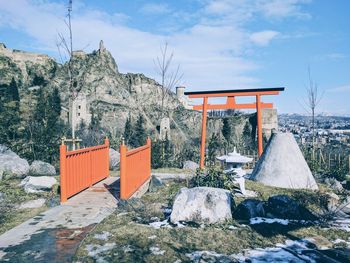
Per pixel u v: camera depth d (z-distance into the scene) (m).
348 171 15.68
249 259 5.04
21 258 4.68
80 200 8.44
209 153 20.08
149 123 96.56
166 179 12.46
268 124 60.81
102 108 93.19
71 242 5.36
